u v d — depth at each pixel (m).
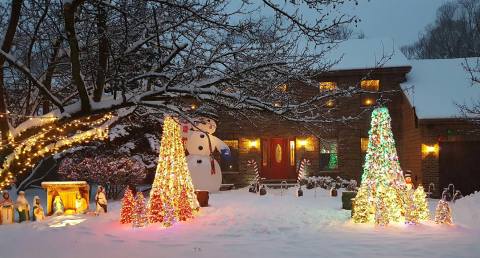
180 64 10.48
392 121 27.09
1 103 8.15
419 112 24.36
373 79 27.17
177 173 14.01
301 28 8.28
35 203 14.05
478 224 12.92
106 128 10.25
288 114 9.50
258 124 27.27
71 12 6.88
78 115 8.30
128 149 20.94
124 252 9.52
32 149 9.45
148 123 21.14
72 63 7.46
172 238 10.88
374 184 12.70
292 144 27.94
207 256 9.12
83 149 20.36
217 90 8.76
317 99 9.28
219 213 15.12
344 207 16.08
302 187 24.94
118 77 9.14
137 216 12.40
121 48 9.49
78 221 13.56
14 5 7.52
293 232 11.65
